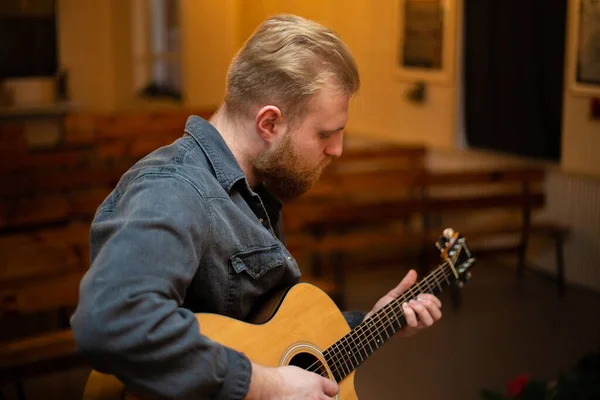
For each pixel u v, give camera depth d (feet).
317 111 4.77
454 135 20.85
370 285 17.56
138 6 35.86
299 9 26.86
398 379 12.56
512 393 7.74
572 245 17.66
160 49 35.68
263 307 5.19
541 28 17.83
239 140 4.93
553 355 13.66
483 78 19.76
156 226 4.06
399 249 20.39
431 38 21.21
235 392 4.19
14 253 11.91
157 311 3.89
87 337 3.81
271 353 4.90
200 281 4.60
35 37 21.36
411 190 21.24
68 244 13.16
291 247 15.64
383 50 23.24
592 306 16.33
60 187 18.43
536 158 18.53
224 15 30.86
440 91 21.21
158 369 3.93
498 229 17.85
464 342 14.28
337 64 4.78
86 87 37.06
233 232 4.67
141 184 4.32
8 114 31.35
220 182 4.73
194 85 33.17
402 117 22.80
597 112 16.57
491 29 19.27
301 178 5.01
